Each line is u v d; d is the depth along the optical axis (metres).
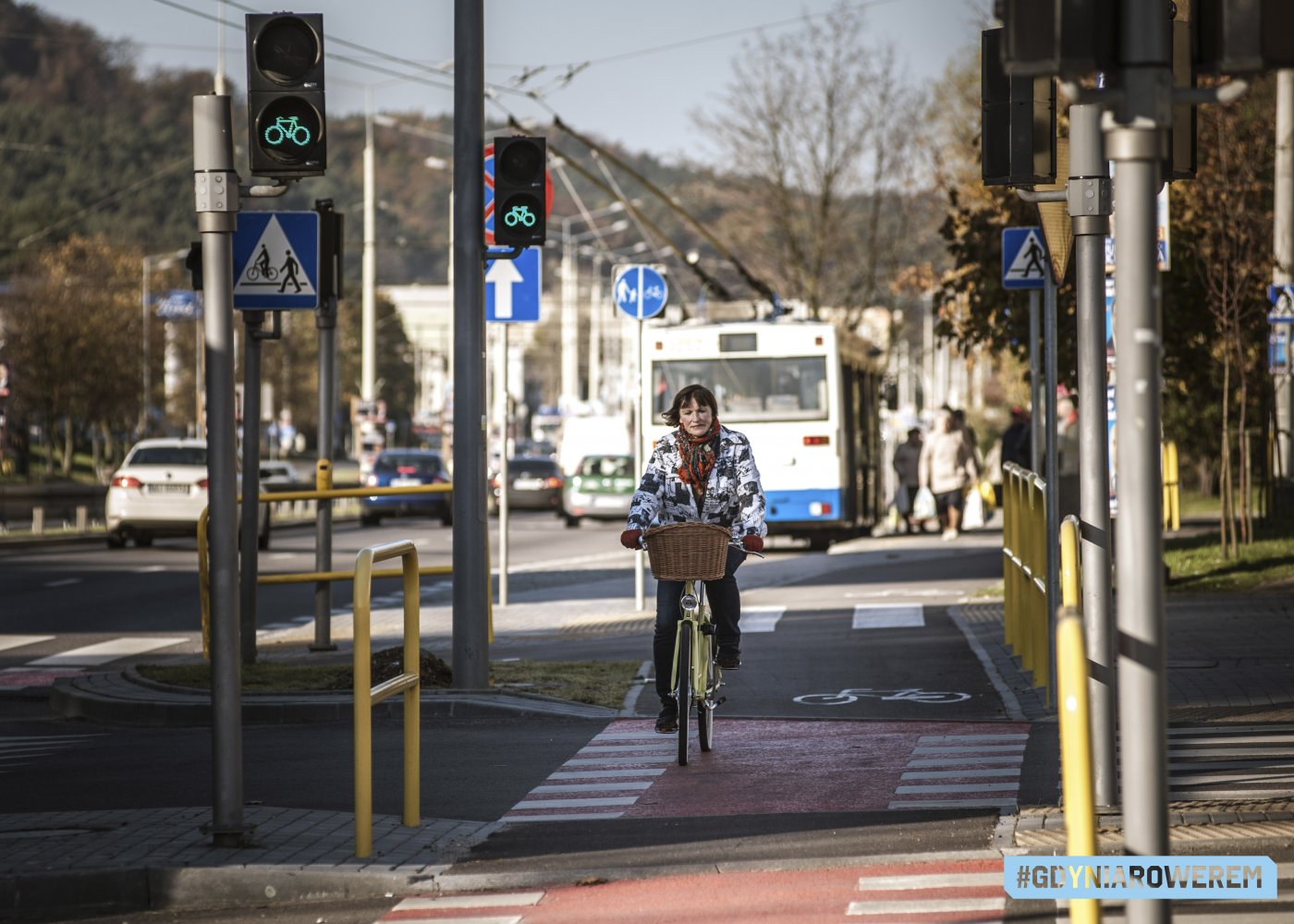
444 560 76.44
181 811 21.95
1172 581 49.38
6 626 51.56
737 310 95.31
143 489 87.69
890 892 17.34
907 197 131.75
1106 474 21.33
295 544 93.38
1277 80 71.44
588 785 24.05
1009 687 32.75
